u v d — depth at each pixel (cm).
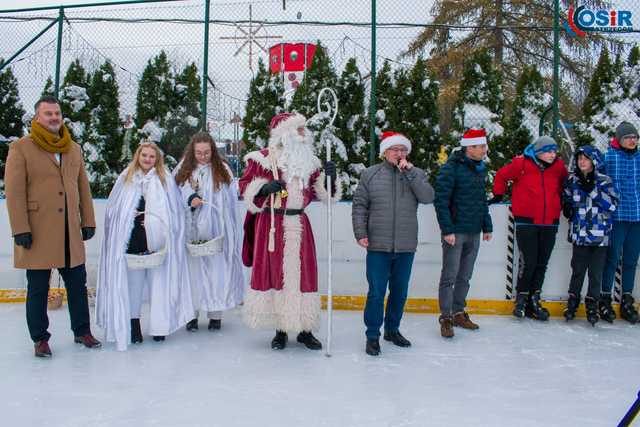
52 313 546
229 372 381
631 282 531
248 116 691
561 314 557
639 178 514
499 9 984
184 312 459
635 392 351
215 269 479
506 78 896
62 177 414
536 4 973
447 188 471
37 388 348
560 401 335
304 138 433
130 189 447
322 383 361
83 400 329
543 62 886
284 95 698
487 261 569
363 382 364
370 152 623
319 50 670
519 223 520
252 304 423
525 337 476
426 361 410
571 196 515
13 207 394
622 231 518
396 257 429
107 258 443
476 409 322
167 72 694
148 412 313
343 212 583
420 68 665
